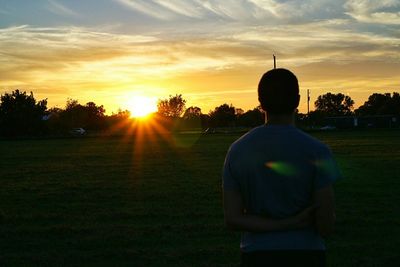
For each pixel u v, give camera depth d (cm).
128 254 890
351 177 2097
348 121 13125
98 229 1113
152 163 3144
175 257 870
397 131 9181
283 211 292
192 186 1928
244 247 300
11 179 2317
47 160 3578
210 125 15875
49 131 10569
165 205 1467
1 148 5500
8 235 1067
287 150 292
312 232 294
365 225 1112
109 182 2114
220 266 818
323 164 290
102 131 13625
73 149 5041
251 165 296
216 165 2931
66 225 1173
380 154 3509
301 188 291
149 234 1052
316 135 7544
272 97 299
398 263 815
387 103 16200
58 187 1969
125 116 15338
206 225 1133
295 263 286
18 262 853
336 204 1420
